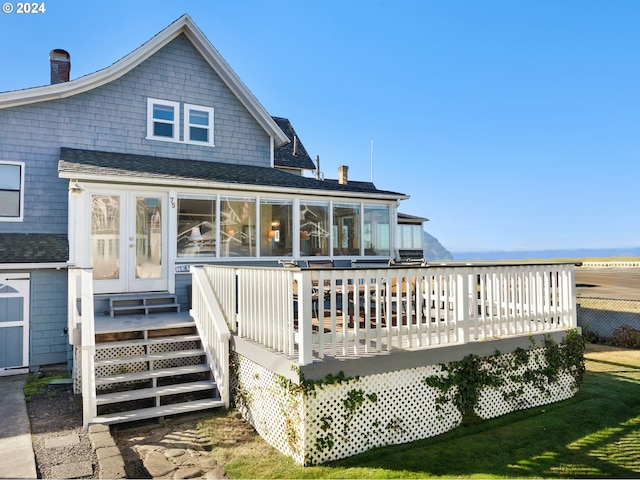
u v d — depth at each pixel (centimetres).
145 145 1131
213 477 413
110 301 835
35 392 698
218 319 643
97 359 625
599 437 537
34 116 1009
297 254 1061
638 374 852
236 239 992
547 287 700
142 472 421
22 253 895
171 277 917
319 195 1083
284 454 474
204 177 963
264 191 1017
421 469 442
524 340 641
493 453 487
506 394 620
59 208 1026
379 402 504
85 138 1061
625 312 1212
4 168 981
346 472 431
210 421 573
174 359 689
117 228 888
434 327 571
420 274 558
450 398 565
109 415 540
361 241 1162
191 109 1200
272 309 534
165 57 1166
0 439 482
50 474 390
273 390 508
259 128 1307
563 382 688
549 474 436
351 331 512
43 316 925
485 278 661
